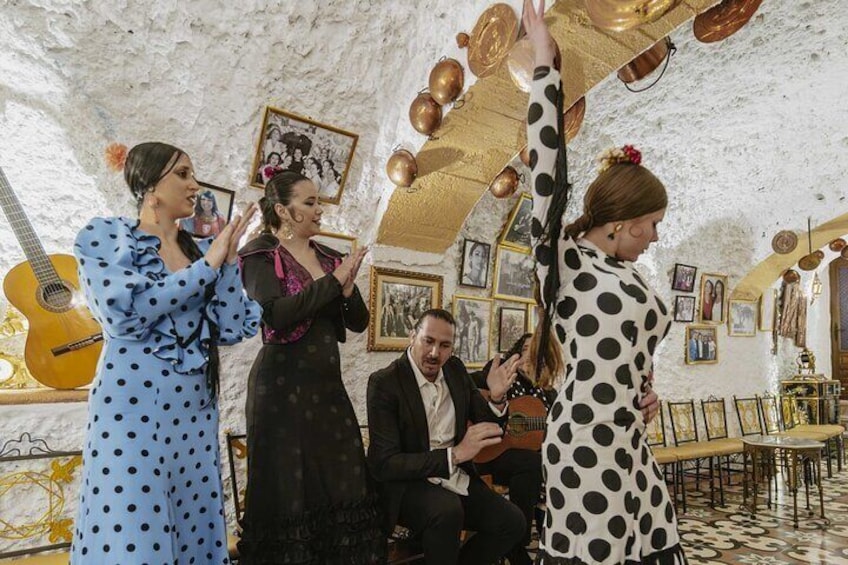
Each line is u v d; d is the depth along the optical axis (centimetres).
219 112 290
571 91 306
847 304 983
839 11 359
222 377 296
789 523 454
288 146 311
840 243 730
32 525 226
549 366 164
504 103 302
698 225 619
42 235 245
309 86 311
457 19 304
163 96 272
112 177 263
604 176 157
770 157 559
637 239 155
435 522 227
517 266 454
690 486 596
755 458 487
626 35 262
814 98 464
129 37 255
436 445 264
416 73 330
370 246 361
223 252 163
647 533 142
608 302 145
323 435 203
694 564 356
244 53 285
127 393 148
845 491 579
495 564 260
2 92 233
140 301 148
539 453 319
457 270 414
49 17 235
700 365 656
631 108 453
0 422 219
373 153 353
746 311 724
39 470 228
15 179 238
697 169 560
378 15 310
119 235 158
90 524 143
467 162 342
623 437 141
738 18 245
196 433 161
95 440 147
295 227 219
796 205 629
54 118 246
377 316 361
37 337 222
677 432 574
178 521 155
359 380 354
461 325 412
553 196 149
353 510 202
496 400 274
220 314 170
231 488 292
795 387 774
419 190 348
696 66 414
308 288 201
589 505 138
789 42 391
